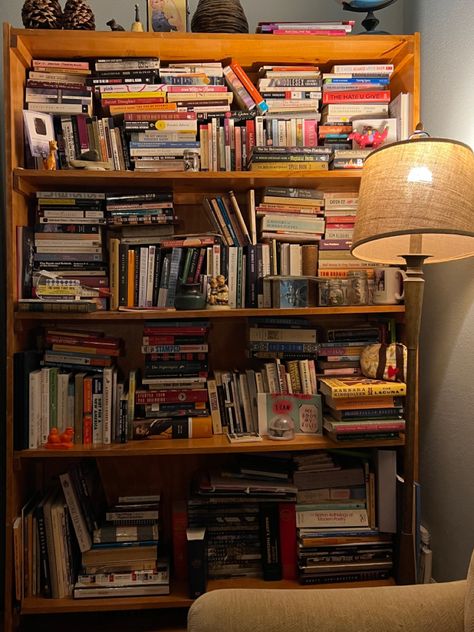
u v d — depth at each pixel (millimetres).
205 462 2047
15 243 1687
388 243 1581
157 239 1843
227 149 1856
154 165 1778
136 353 2031
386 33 1842
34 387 1692
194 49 1791
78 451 1653
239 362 2055
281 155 1756
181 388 1816
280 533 1801
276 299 1765
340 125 1869
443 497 1812
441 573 1825
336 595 1114
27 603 1656
